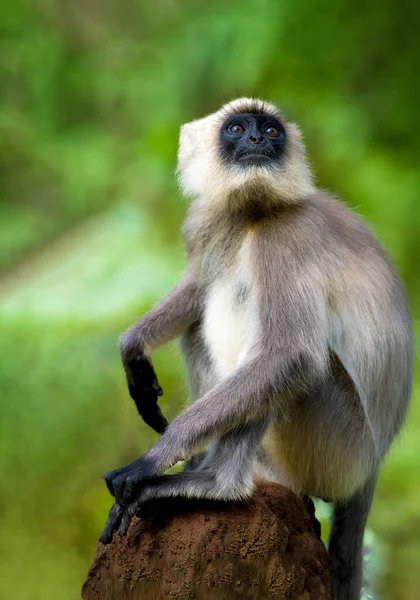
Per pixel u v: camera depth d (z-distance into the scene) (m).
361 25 19.33
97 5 24.30
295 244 9.51
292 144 10.38
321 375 9.15
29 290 19.50
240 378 9.05
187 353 10.78
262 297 9.38
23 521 16.12
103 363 18.19
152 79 22.39
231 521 8.41
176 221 20.16
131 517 8.59
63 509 16.41
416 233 18.84
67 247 20.78
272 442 9.90
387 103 19.33
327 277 9.49
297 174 10.12
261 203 9.97
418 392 16.62
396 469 15.79
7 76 23.69
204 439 8.85
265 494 9.05
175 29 22.94
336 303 9.52
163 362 16.77
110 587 8.53
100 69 23.38
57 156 22.97
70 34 24.02
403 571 14.53
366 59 19.52
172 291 10.81
